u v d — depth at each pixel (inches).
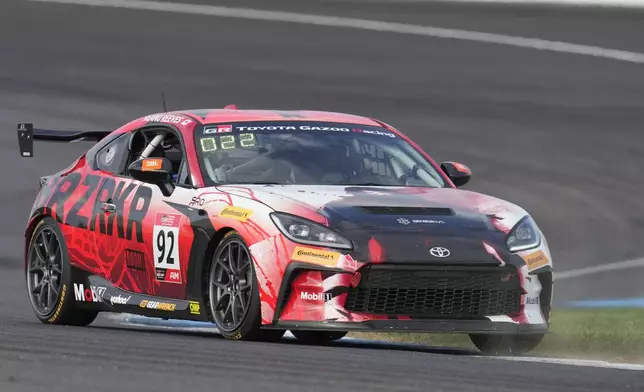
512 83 3292.3
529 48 3550.7
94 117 2903.5
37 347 676.7
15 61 3284.9
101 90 3107.8
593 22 3737.7
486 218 886.4
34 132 1148.5
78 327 988.6
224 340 853.8
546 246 891.4
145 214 962.1
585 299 1779.0
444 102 3137.3
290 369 609.9
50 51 3390.7
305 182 942.4
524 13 3804.1
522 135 2910.9
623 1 3826.3
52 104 2967.5
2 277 1724.9
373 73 3348.9
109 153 1057.5
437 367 653.9
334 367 631.8
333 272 824.3
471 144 2834.6
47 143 2667.3
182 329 1070.4
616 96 3223.4
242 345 779.4
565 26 3703.3
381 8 3846.0
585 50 3543.3
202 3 3865.7
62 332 858.1
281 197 874.1
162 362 619.5
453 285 839.1
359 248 827.4
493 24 3730.3
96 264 1018.7
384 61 3447.3
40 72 3211.1
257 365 627.2
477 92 3218.5
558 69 3405.5
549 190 2539.4
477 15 3796.8
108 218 1003.9
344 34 3651.6
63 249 1051.3
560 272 2021.4
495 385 562.9
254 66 3376.0
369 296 828.0
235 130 986.1
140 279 967.0
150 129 1030.4
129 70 3282.5
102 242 1009.5
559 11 3794.3
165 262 935.7
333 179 951.6
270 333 858.8
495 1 3865.7
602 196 2498.8
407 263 827.4
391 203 884.0
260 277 846.5
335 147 985.5
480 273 844.6
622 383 594.9
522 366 683.4
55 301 1056.8
